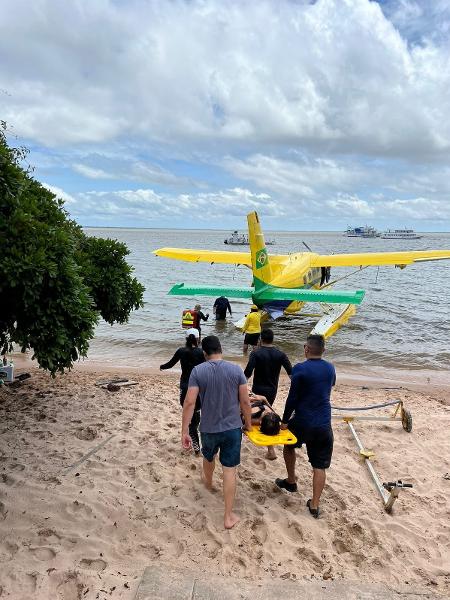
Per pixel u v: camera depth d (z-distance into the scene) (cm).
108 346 1150
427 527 386
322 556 342
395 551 353
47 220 547
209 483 427
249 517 388
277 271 1438
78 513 384
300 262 1554
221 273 3506
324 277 1783
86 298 528
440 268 4050
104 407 652
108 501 403
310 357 394
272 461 495
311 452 393
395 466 497
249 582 298
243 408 380
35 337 480
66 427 570
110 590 292
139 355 1071
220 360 376
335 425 609
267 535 364
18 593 290
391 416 647
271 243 10100
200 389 370
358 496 430
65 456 488
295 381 382
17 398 682
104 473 454
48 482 432
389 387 840
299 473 471
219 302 1464
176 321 1489
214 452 390
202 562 329
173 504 404
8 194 452
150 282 2775
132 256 5184
